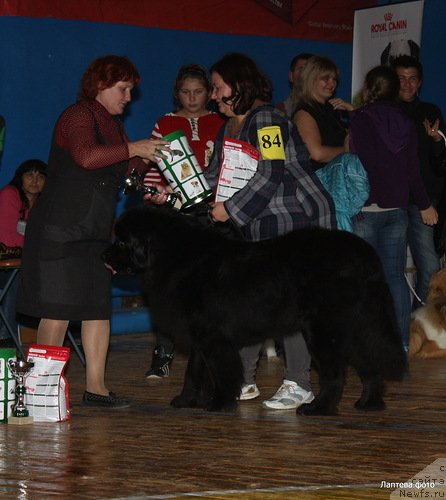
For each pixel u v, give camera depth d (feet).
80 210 18.89
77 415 19.01
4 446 16.06
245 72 18.51
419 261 29.32
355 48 38.52
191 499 12.59
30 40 33.01
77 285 19.13
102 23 34.55
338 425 17.31
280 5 38.99
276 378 23.58
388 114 25.08
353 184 22.11
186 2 36.47
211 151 24.08
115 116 19.61
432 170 29.32
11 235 28.81
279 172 18.15
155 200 19.27
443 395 20.57
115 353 29.40
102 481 13.61
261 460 14.66
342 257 17.75
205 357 18.31
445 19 43.52
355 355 18.52
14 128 32.89
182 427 17.43
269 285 17.66
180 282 18.15
